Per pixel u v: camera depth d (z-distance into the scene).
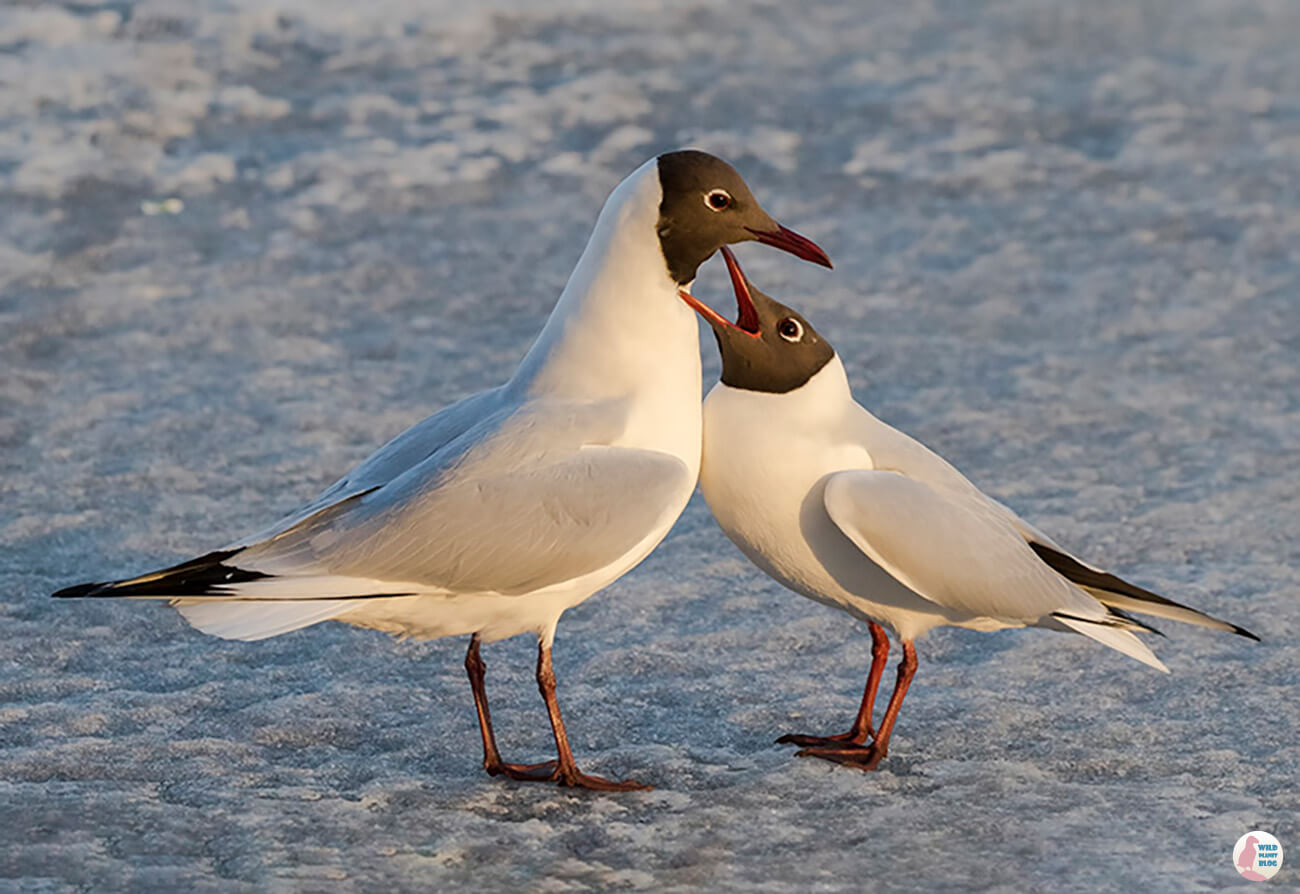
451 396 14.85
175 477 12.89
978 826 7.75
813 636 10.34
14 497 12.41
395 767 8.48
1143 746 8.72
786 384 8.45
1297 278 18.25
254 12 26.92
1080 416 14.47
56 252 18.30
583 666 9.84
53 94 23.00
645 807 7.99
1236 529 12.00
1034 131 23.81
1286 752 8.62
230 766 8.38
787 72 26.41
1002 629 10.40
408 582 7.78
